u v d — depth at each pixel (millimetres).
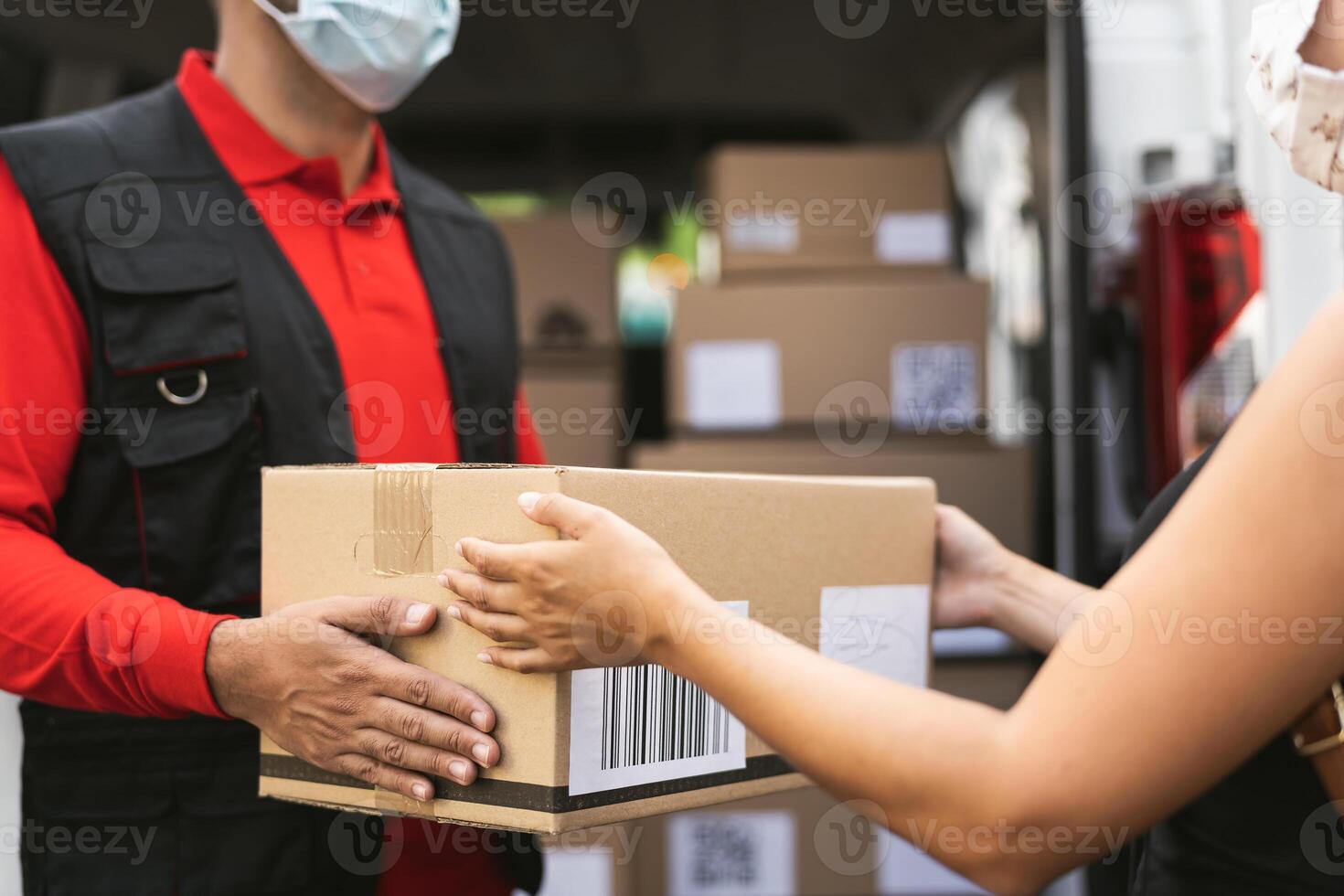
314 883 934
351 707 745
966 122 2230
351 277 1047
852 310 1873
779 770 849
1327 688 576
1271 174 1355
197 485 923
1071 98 1620
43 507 874
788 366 1878
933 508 977
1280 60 625
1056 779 566
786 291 1876
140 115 1006
